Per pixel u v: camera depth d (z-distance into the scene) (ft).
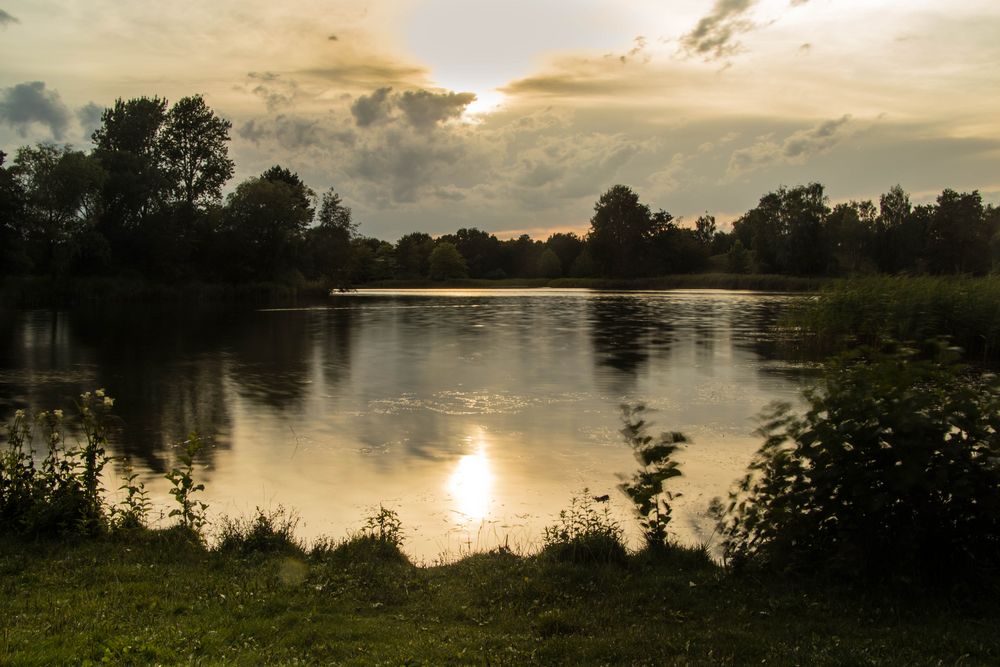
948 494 22.18
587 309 208.13
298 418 59.11
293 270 304.50
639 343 114.73
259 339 123.24
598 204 467.52
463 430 54.65
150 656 17.75
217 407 63.93
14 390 73.31
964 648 18.89
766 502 25.67
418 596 23.52
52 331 138.00
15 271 213.87
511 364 91.20
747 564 25.34
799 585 23.52
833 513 23.21
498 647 19.44
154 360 96.02
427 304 240.73
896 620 20.84
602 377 80.38
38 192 216.33
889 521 22.63
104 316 178.81
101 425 32.32
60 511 29.30
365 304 240.73
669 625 20.99
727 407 63.16
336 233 327.88
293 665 17.71
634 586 24.29
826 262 388.37
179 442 51.08
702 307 215.72
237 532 30.14
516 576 25.30
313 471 43.70
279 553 28.25
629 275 466.70
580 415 60.03
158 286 252.42
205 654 18.19
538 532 33.50
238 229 284.61
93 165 223.51
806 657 18.52
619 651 19.01
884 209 399.65
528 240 614.75
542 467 44.52
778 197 411.13
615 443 50.57
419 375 82.28
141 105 280.72
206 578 24.52
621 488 30.58
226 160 294.05
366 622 21.06
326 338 124.57
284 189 292.81
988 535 22.18
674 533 32.48
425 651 18.89
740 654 18.90
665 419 58.18
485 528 34.12
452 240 621.72
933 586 22.31
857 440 22.68
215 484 41.14
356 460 46.21
